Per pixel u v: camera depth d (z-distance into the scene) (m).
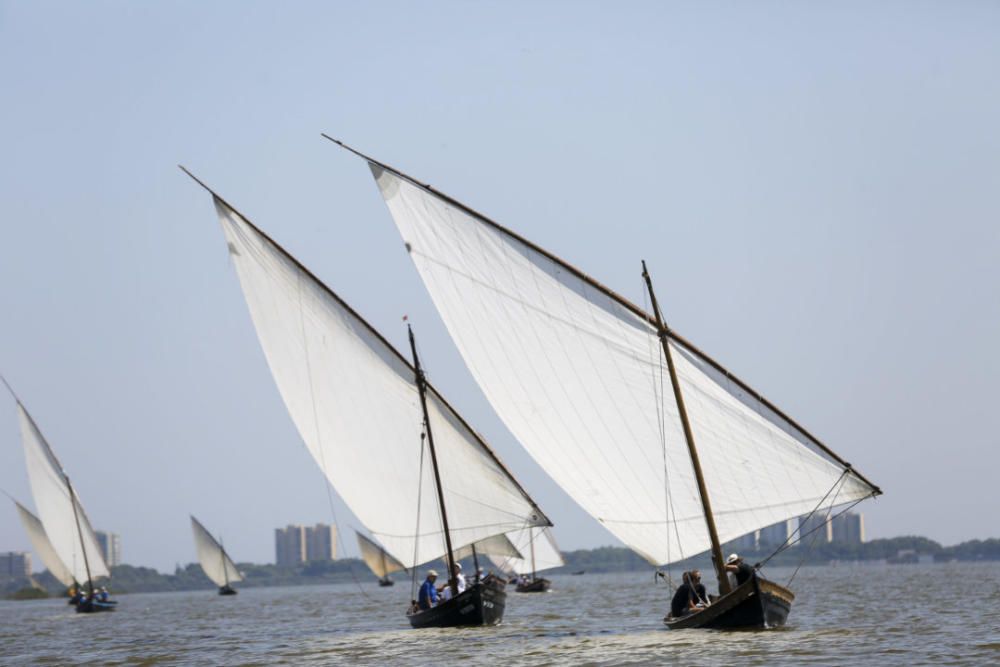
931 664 155.62
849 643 182.25
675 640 191.75
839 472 196.12
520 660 177.25
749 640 187.50
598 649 186.25
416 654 194.38
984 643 180.12
